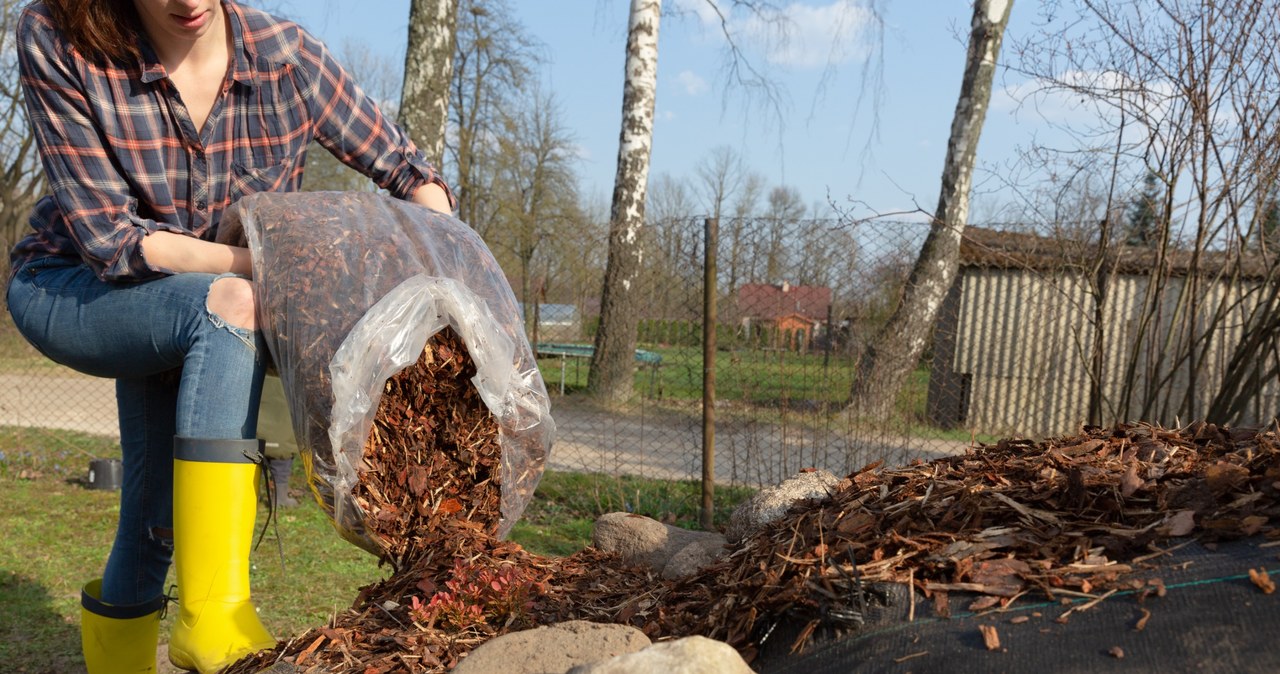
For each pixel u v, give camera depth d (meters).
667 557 2.94
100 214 2.29
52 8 2.21
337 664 2.04
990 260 6.39
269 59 2.49
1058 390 7.25
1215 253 5.34
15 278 2.58
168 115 2.39
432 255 2.38
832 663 1.77
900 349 5.29
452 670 1.76
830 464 5.38
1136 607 1.64
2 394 10.88
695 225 5.56
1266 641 1.50
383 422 2.36
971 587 1.79
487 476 2.49
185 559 2.26
